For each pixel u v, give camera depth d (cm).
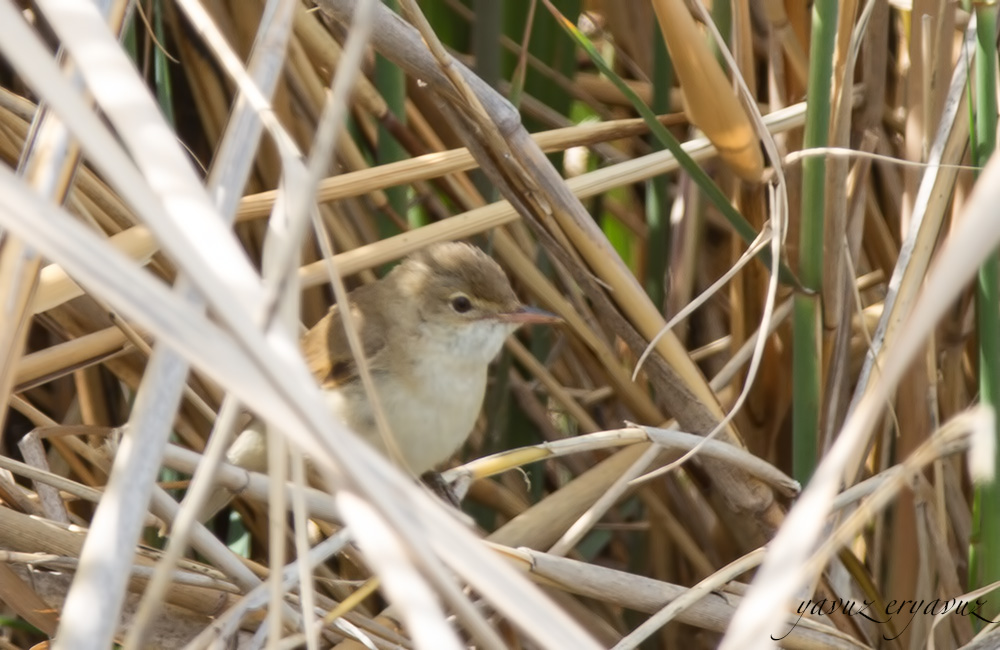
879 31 786
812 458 697
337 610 538
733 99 635
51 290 581
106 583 333
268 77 432
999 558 628
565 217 650
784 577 286
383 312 754
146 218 277
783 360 800
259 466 733
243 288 306
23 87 819
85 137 279
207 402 778
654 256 874
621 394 799
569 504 720
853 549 781
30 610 584
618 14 987
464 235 754
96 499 625
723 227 958
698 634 840
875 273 870
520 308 766
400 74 792
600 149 1005
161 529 661
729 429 691
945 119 681
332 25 802
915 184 724
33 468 614
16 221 272
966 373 792
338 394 746
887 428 749
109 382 866
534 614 299
